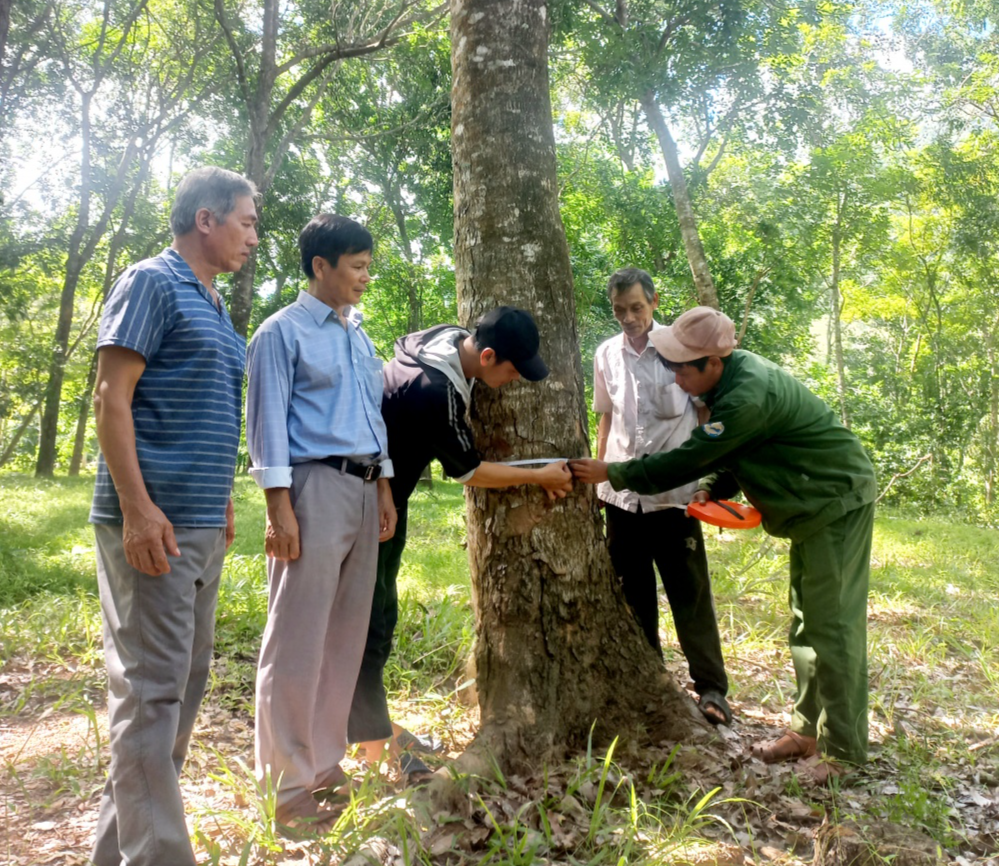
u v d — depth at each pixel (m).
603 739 3.27
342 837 2.47
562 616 3.36
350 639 2.85
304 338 2.73
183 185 2.41
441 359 2.93
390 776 2.93
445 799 2.70
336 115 19.11
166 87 19.39
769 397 3.18
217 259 2.41
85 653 4.26
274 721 2.67
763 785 3.04
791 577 3.48
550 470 3.26
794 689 4.23
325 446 2.69
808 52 16.03
